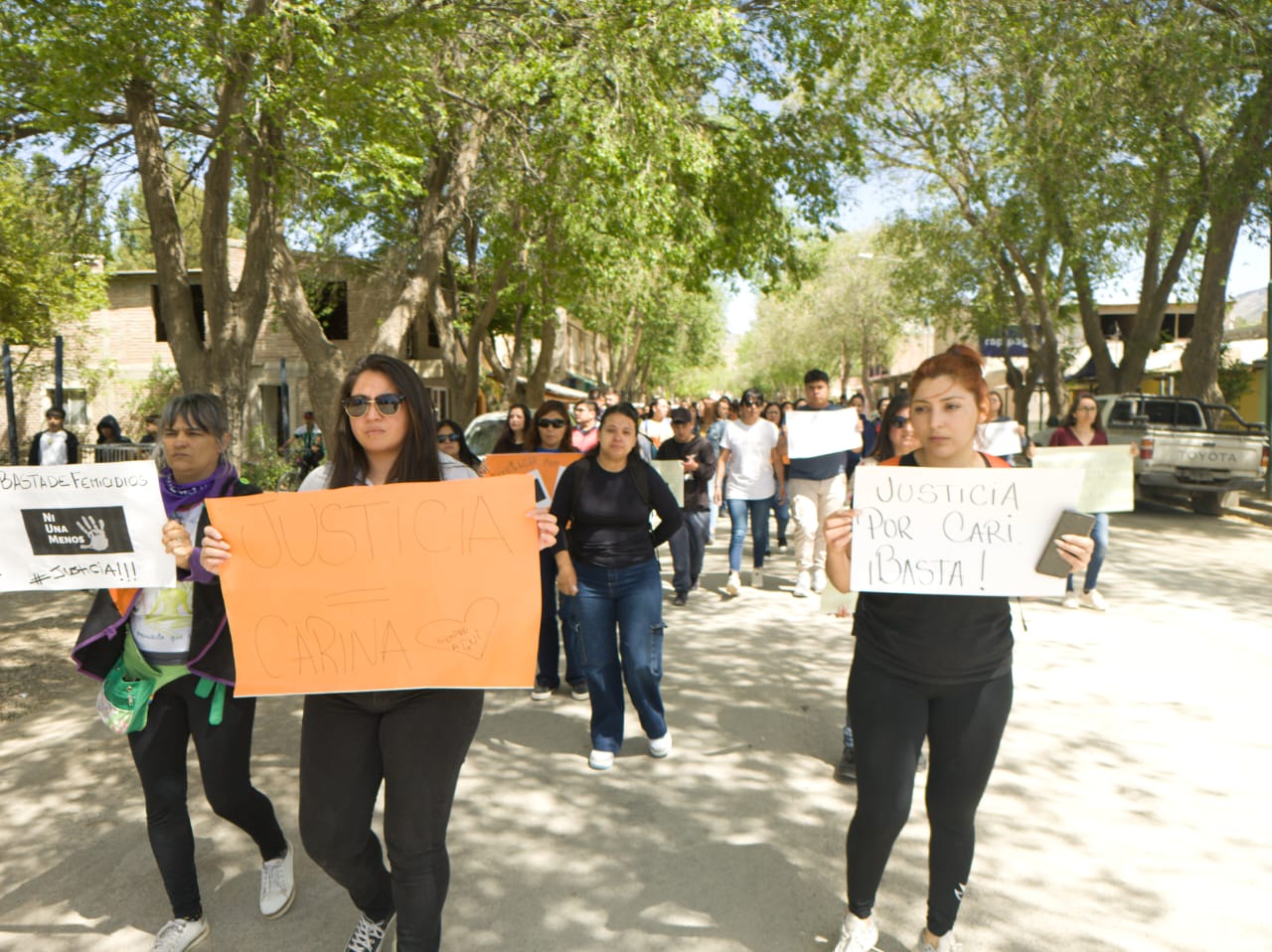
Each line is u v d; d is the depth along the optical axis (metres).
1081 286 22.03
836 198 17.23
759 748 4.78
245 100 8.86
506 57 12.43
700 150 13.34
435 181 15.18
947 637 2.61
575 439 9.12
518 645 2.62
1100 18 14.98
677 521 4.60
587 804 4.10
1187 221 19.36
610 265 17.80
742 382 95.88
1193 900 3.26
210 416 2.93
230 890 3.38
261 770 4.47
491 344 27.97
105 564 2.76
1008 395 42.62
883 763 2.66
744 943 3.02
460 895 3.32
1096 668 6.11
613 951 2.98
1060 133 15.92
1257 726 5.01
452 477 2.92
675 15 11.81
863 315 45.66
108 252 13.45
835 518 2.63
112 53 7.90
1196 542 12.00
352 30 9.51
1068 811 3.97
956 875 2.78
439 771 2.59
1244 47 14.88
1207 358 17.27
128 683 2.91
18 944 3.05
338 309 27.81
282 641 2.61
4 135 10.88
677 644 6.88
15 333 20.42
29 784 4.34
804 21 14.98
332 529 2.61
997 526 2.54
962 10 16.33
